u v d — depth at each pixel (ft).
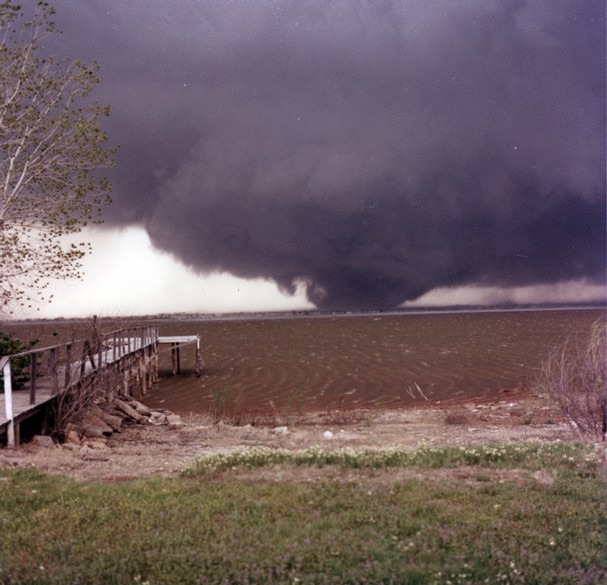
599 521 30.17
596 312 614.34
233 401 94.17
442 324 351.67
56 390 60.39
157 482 38.34
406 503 32.55
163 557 25.75
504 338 210.59
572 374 58.70
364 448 52.21
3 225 73.26
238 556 25.52
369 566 24.29
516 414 74.49
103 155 76.59
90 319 74.18
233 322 550.36
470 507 31.91
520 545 26.91
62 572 24.54
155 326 127.54
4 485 37.65
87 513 31.73
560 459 42.52
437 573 23.72
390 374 118.93
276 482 37.76
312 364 137.80
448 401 90.63
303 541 27.22
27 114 75.36
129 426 70.38
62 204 74.13
